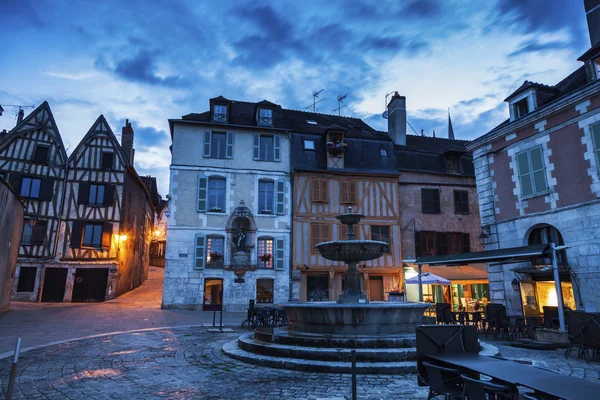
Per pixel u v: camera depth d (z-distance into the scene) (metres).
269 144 22.23
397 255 21.42
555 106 12.03
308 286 20.95
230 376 6.12
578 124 11.57
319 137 23.16
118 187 23.12
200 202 20.58
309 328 8.13
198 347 8.79
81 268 21.73
